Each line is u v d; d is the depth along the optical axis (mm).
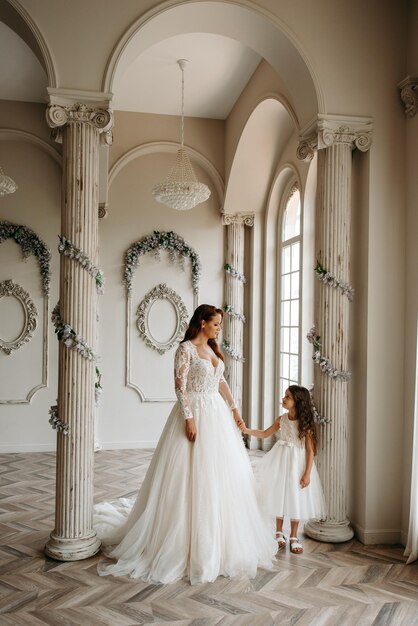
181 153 6398
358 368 4324
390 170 4270
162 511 3590
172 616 2996
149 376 7457
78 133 3795
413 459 3838
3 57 5840
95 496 5176
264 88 5867
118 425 7371
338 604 3162
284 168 6801
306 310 6227
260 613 3043
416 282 4117
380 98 4289
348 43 4258
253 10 4047
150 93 6812
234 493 3637
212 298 7703
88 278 3801
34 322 7102
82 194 3783
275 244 7457
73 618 2961
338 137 4211
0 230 7008
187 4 3947
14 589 3289
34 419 7109
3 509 4824
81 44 3811
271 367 7469
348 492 4410
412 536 3834
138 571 3461
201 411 3729
